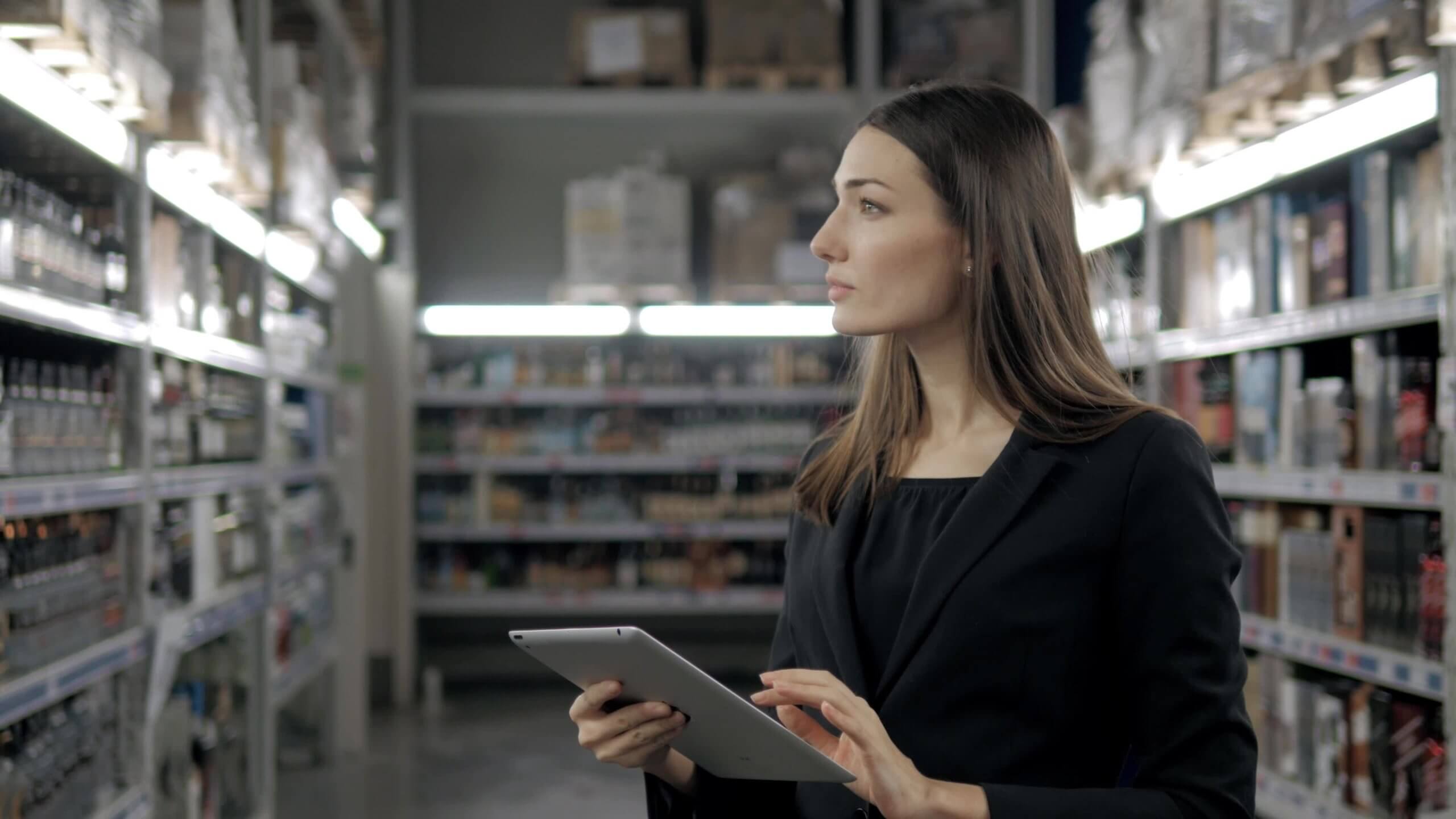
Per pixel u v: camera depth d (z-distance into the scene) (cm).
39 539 256
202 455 363
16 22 225
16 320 269
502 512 717
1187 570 116
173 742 336
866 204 128
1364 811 320
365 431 662
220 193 367
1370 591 316
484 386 725
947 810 109
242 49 396
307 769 532
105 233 293
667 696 115
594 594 715
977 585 119
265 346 417
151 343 306
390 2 725
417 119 752
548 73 760
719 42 704
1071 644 118
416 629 734
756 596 720
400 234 707
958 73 680
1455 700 267
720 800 140
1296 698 360
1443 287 271
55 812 261
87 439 279
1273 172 354
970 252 126
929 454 134
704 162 772
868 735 108
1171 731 114
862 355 152
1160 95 407
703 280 771
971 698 119
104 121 273
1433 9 269
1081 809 110
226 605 368
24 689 231
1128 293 457
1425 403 296
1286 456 362
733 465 715
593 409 749
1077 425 122
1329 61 322
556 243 770
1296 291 353
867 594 129
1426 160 295
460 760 546
